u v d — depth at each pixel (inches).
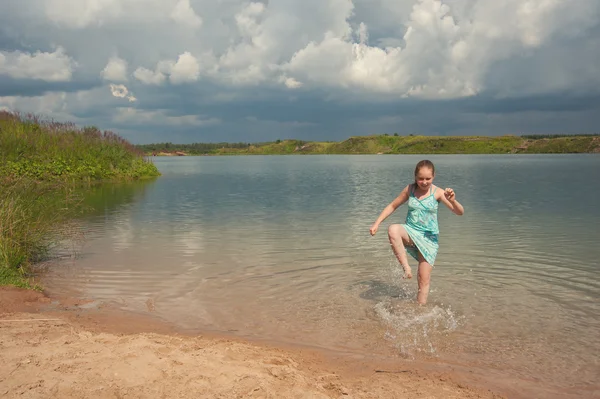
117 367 147.3
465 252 345.4
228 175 1438.2
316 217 526.3
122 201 694.5
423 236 240.5
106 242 387.9
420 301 235.8
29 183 345.1
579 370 169.0
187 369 148.9
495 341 193.0
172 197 755.4
